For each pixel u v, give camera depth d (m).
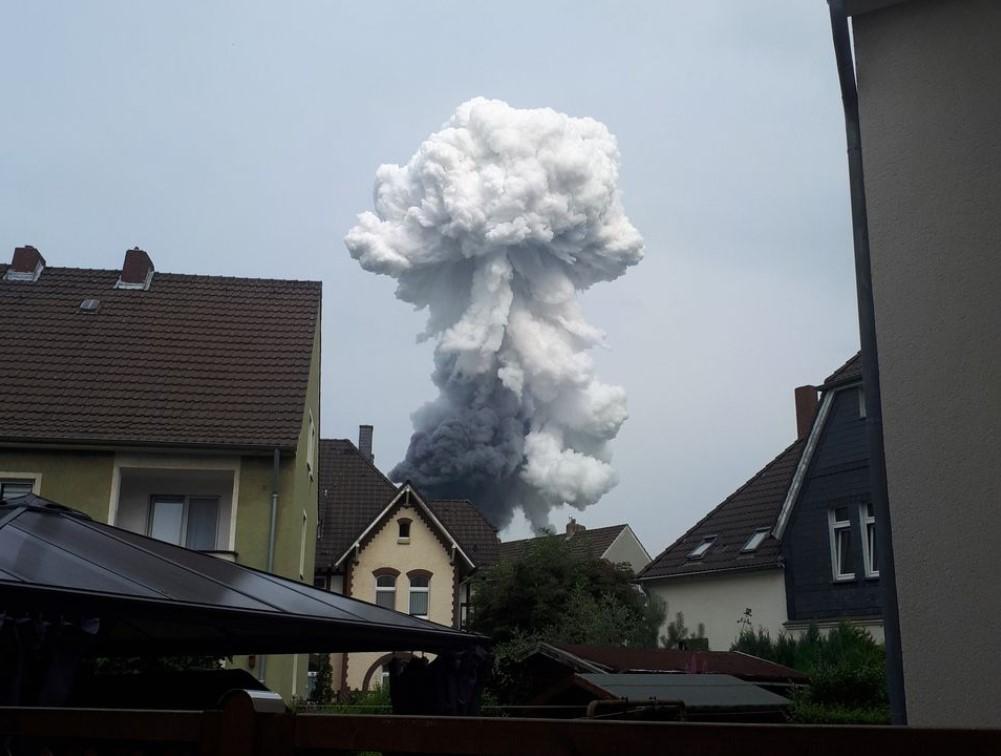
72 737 2.85
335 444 37.44
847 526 20.23
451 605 33.06
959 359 4.11
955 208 4.26
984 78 4.33
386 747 2.19
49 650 5.18
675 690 10.78
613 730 1.87
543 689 14.09
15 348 19.41
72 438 17.12
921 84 4.45
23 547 5.98
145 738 2.65
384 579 33.06
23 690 5.09
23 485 17.16
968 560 3.91
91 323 20.52
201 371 19.42
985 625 3.82
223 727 2.48
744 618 22.20
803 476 21.38
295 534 17.88
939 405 4.10
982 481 3.95
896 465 4.13
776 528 21.61
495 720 2.03
